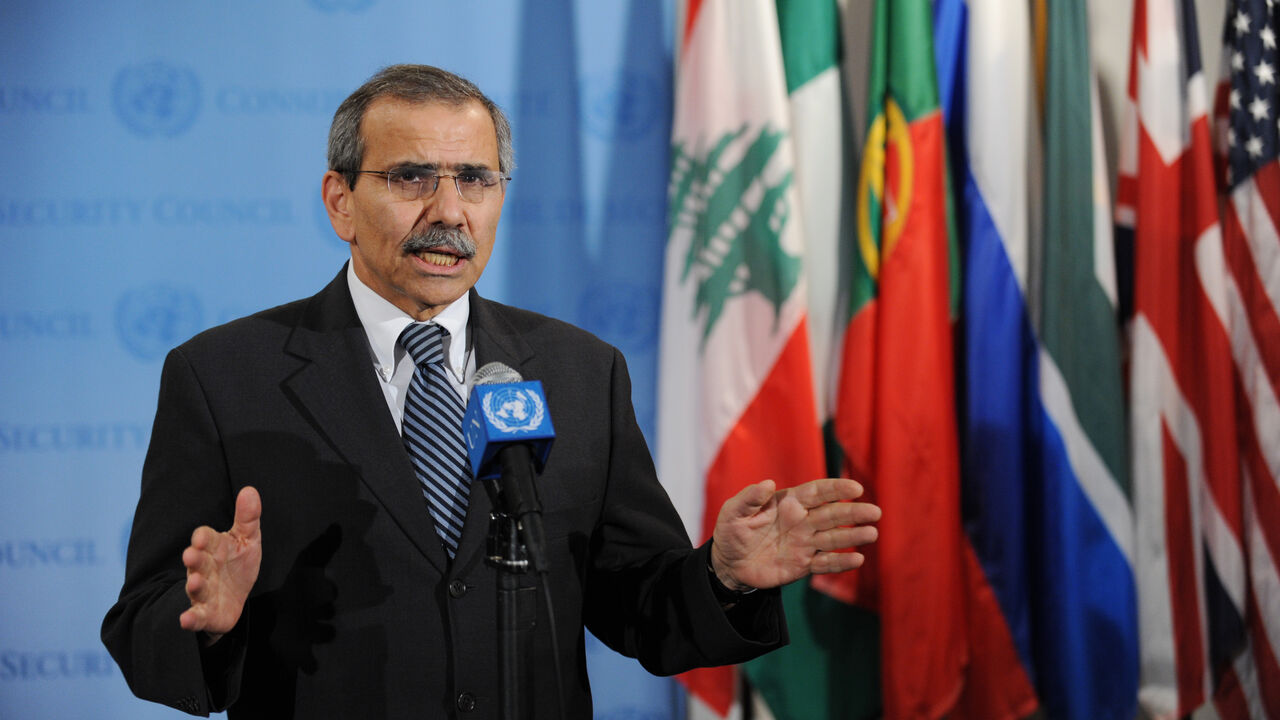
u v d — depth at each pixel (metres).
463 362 3.67
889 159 6.45
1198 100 6.66
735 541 3.19
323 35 6.79
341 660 3.17
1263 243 6.60
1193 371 6.69
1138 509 6.58
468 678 3.21
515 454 2.71
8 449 6.54
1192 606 6.59
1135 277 6.66
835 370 6.78
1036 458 6.56
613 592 3.73
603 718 6.96
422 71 3.52
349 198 3.50
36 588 6.56
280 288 6.76
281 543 3.25
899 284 6.34
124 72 6.66
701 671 6.55
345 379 3.45
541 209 6.92
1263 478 6.58
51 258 6.59
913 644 6.22
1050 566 6.45
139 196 6.66
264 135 6.76
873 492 6.46
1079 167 6.51
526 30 6.92
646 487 3.82
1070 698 6.37
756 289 6.43
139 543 3.23
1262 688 6.55
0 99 6.56
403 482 3.32
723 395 6.40
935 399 6.31
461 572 3.27
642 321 6.99
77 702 6.59
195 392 3.38
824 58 6.78
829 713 6.70
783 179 6.42
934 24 6.73
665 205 7.00
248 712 3.18
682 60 6.61
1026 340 6.66
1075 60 6.55
